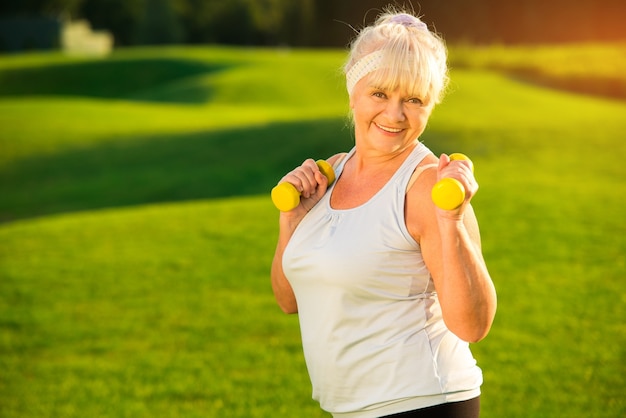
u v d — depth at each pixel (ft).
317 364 10.37
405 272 9.72
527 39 225.97
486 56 146.61
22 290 32.94
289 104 124.36
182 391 23.09
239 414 21.25
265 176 71.36
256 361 25.02
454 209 8.98
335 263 9.80
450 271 9.15
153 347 26.73
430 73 9.63
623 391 21.45
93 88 163.73
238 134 85.46
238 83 133.69
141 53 189.26
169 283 32.99
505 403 20.93
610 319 26.66
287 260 10.37
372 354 9.86
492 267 32.12
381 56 9.59
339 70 10.60
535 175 51.13
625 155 56.49
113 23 295.48
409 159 9.89
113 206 68.18
